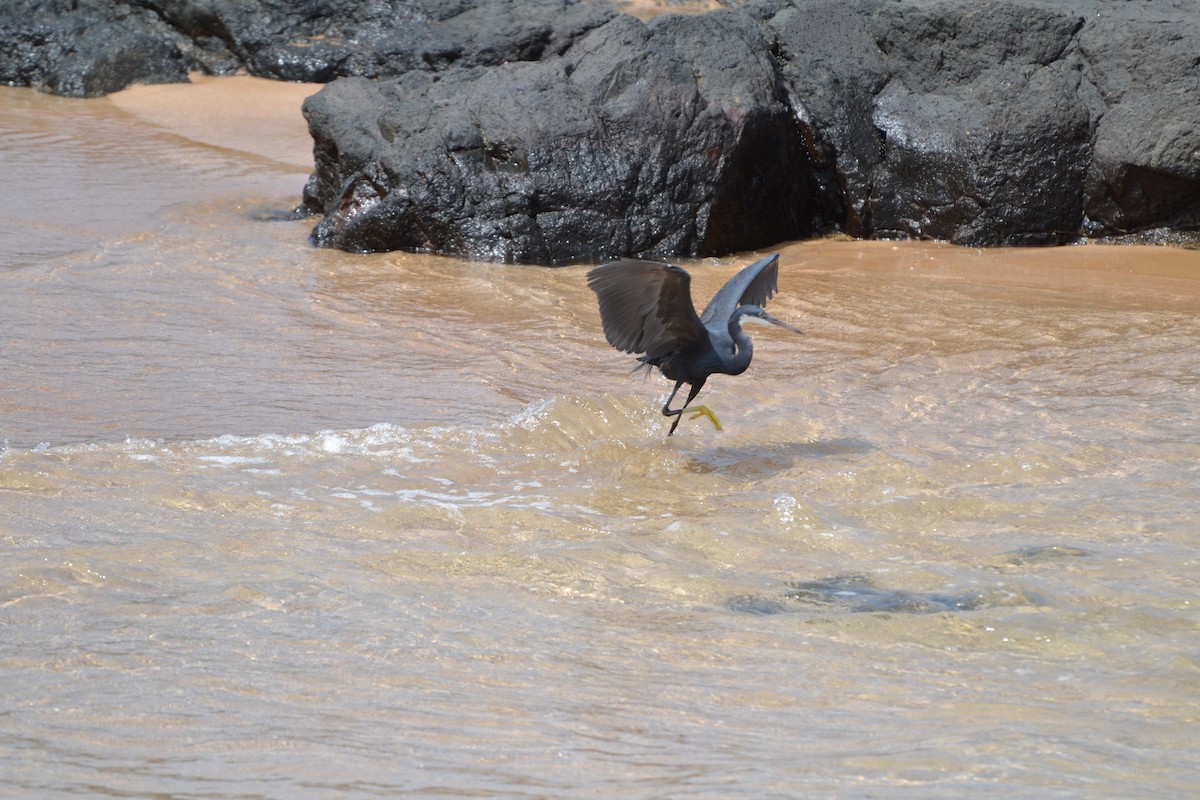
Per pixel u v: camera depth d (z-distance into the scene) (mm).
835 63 24469
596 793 5070
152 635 7477
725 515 11062
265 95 34031
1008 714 6488
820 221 24625
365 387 14773
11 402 13500
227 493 11055
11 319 16609
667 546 10102
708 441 13422
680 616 8438
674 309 11062
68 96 34188
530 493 11719
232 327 16984
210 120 31766
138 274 19359
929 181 23812
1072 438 13281
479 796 5023
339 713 6211
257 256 21062
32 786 5031
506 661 7281
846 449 13109
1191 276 21125
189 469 11797
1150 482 11797
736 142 22531
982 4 23953
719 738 5988
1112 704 6719
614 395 14492
